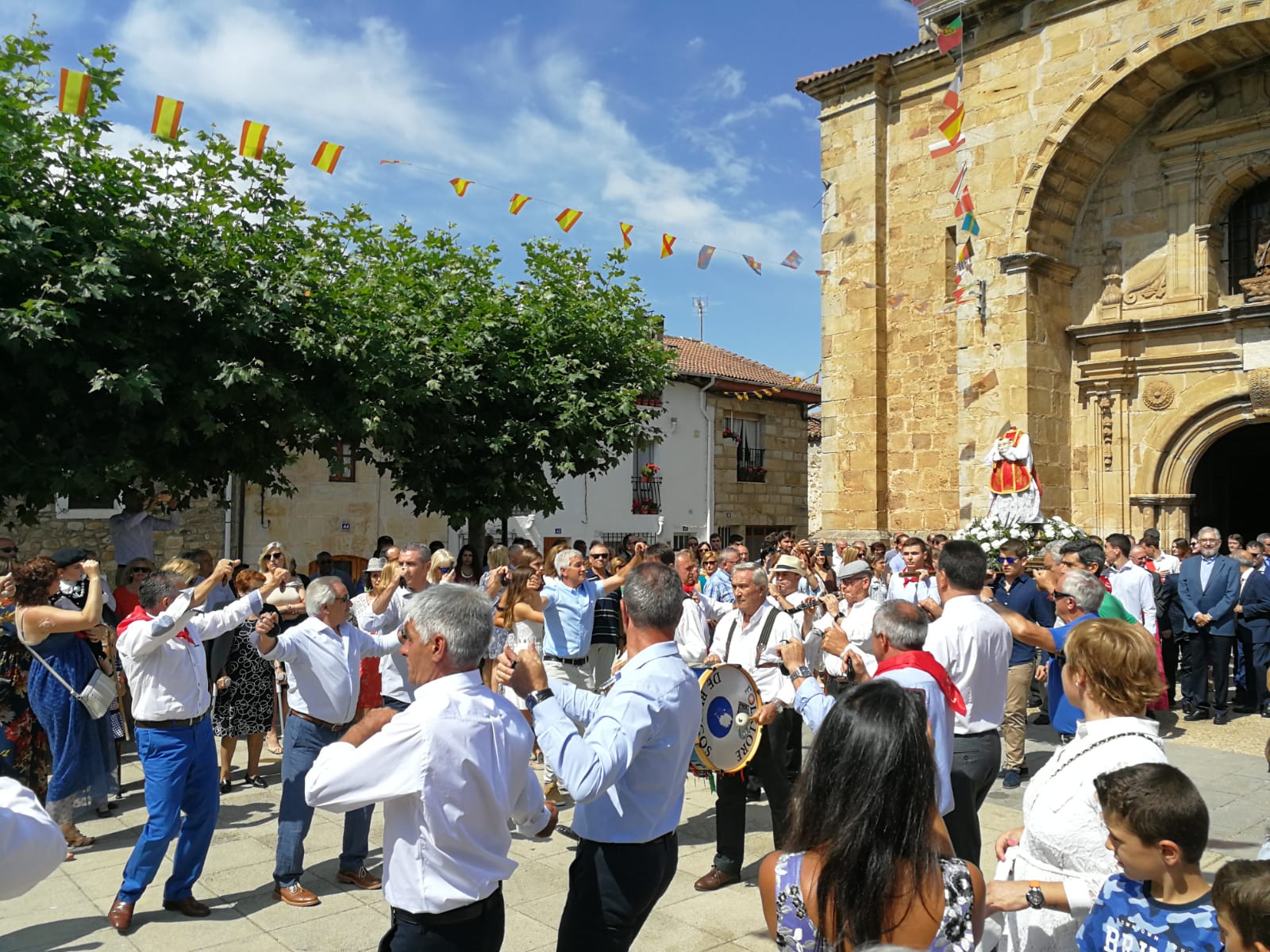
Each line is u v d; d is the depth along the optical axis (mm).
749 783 7828
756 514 28766
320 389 11867
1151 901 2637
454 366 13617
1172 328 14625
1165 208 15016
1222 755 8898
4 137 8859
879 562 12172
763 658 5895
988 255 15445
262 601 5598
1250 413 13992
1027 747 9422
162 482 11062
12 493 9352
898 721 2172
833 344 18531
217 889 5684
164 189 10633
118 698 7688
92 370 9297
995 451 14992
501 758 3111
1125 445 15273
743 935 5031
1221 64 14094
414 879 2992
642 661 3582
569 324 15359
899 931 2047
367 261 14594
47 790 6734
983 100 15562
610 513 24578
